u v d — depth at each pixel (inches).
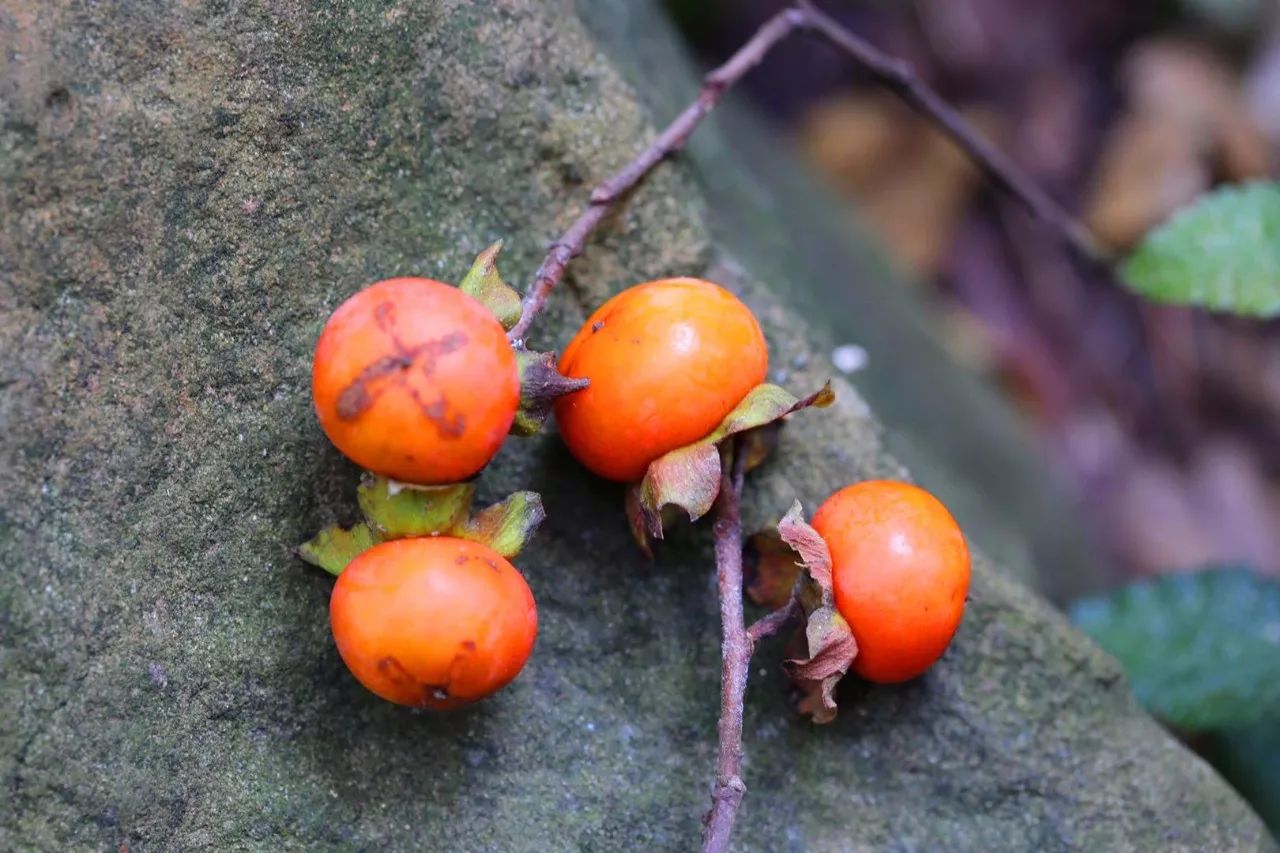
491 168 12.0
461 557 10.7
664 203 12.4
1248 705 13.4
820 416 12.4
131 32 11.2
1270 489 18.7
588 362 11.2
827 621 11.2
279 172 11.5
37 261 11.0
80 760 10.9
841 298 15.0
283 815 11.2
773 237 14.2
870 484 11.5
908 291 17.1
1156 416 19.0
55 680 10.9
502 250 12.1
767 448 11.8
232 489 11.3
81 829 10.9
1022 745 12.1
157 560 11.1
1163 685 13.5
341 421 10.5
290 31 11.5
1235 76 19.7
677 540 12.0
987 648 12.2
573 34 12.4
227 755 11.2
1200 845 12.1
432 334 10.5
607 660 11.8
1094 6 20.2
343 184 11.6
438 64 11.9
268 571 11.3
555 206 12.2
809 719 11.9
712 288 11.3
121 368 11.1
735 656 11.2
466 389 10.5
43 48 11.0
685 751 11.8
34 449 10.9
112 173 11.1
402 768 11.4
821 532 11.4
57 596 10.9
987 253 19.3
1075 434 18.7
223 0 11.4
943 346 16.7
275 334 11.4
